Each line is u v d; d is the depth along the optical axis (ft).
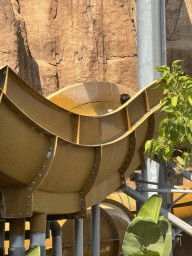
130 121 32.12
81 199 26.03
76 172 24.25
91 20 108.47
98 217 34.06
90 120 27.20
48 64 104.73
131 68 108.58
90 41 107.86
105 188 29.27
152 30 50.96
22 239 20.94
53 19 106.83
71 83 106.32
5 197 20.29
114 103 40.81
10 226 21.08
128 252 15.66
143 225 15.43
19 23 98.48
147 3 51.39
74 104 36.65
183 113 20.95
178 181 87.81
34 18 105.91
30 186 20.35
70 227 41.55
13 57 93.30
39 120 22.09
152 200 16.48
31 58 100.73
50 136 20.90
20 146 18.85
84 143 26.43
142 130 33.42
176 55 106.73
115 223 45.75
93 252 33.40
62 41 107.04
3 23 93.40
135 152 33.63
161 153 22.22
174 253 73.05
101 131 28.37
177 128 20.44
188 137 20.66
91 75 107.14
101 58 108.27
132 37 109.91
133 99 31.81
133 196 38.55
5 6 93.86
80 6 108.47
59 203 23.68
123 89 41.81
